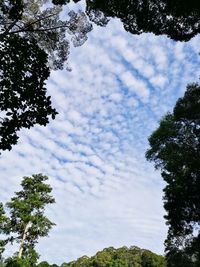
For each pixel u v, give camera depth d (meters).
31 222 36.59
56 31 15.88
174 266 27.95
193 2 13.54
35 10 15.99
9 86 9.48
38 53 9.84
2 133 9.14
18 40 9.70
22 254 36.03
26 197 38.28
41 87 9.65
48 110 9.52
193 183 20.69
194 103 22.17
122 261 101.12
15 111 9.29
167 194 21.19
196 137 23.31
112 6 15.10
